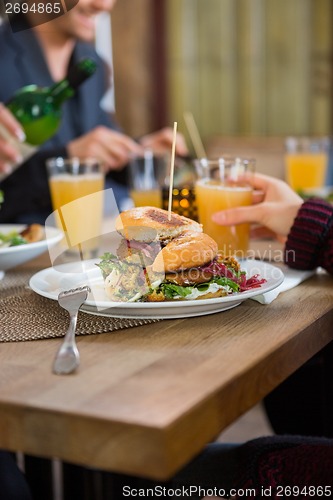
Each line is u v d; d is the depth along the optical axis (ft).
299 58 15.74
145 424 1.85
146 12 12.53
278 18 15.40
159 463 1.84
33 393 2.09
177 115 13.67
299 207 3.65
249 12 14.96
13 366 2.36
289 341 2.57
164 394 2.05
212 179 3.96
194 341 2.56
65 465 4.17
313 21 15.69
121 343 2.57
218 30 14.33
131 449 1.87
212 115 14.57
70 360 2.31
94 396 2.05
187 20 13.52
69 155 6.39
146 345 2.54
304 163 7.11
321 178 7.23
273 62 15.57
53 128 5.69
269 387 2.44
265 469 2.85
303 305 3.03
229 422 2.17
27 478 4.26
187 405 1.96
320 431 4.49
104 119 8.69
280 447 2.92
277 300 3.13
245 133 15.44
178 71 13.51
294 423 4.55
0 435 2.06
